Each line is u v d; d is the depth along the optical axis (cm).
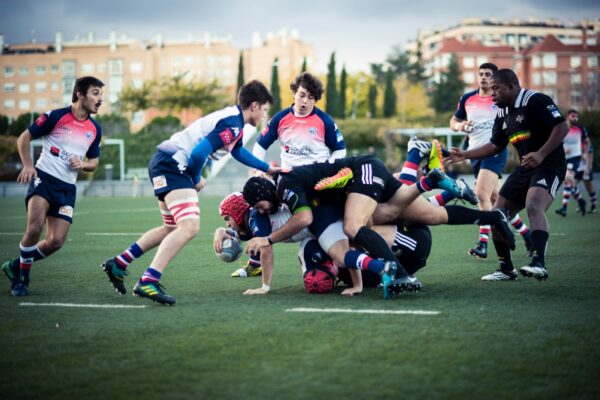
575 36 16788
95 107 1009
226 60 16588
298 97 1213
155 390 534
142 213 3012
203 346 655
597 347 632
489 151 1075
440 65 14062
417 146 1099
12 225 2406
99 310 845
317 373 563
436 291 947
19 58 16700
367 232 889
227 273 1180
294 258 1372
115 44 16588
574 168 2345
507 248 1038
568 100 13162
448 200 1012
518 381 540
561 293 918
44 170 991
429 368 573
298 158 1243
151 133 9231
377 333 690
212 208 3388
